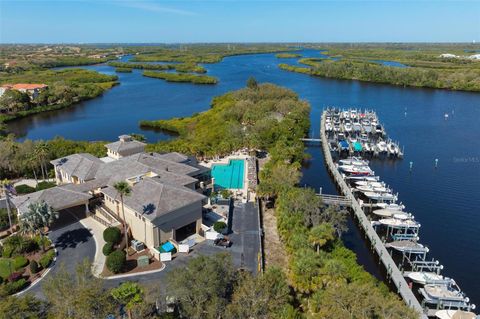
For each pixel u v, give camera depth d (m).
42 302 35.03
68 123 149.75
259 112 133.25
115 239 53.88
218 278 36.41
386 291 43.97
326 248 54.44
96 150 90.44
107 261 48.50
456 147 117.31
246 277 37.94
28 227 51.59
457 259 59.84
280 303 37.16
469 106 178.12
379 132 130.62
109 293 35.88
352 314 33.59
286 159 90.81
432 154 111.12
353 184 88.00
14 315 32.09
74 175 71.31
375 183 84.44
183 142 100.62
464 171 97.81
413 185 89.00
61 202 59.66
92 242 55.38
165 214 53.34
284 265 52.38
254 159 97.06
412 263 56.22
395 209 71.56
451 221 71.75
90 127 142.38
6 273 47.66
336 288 38.34
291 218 58.25
